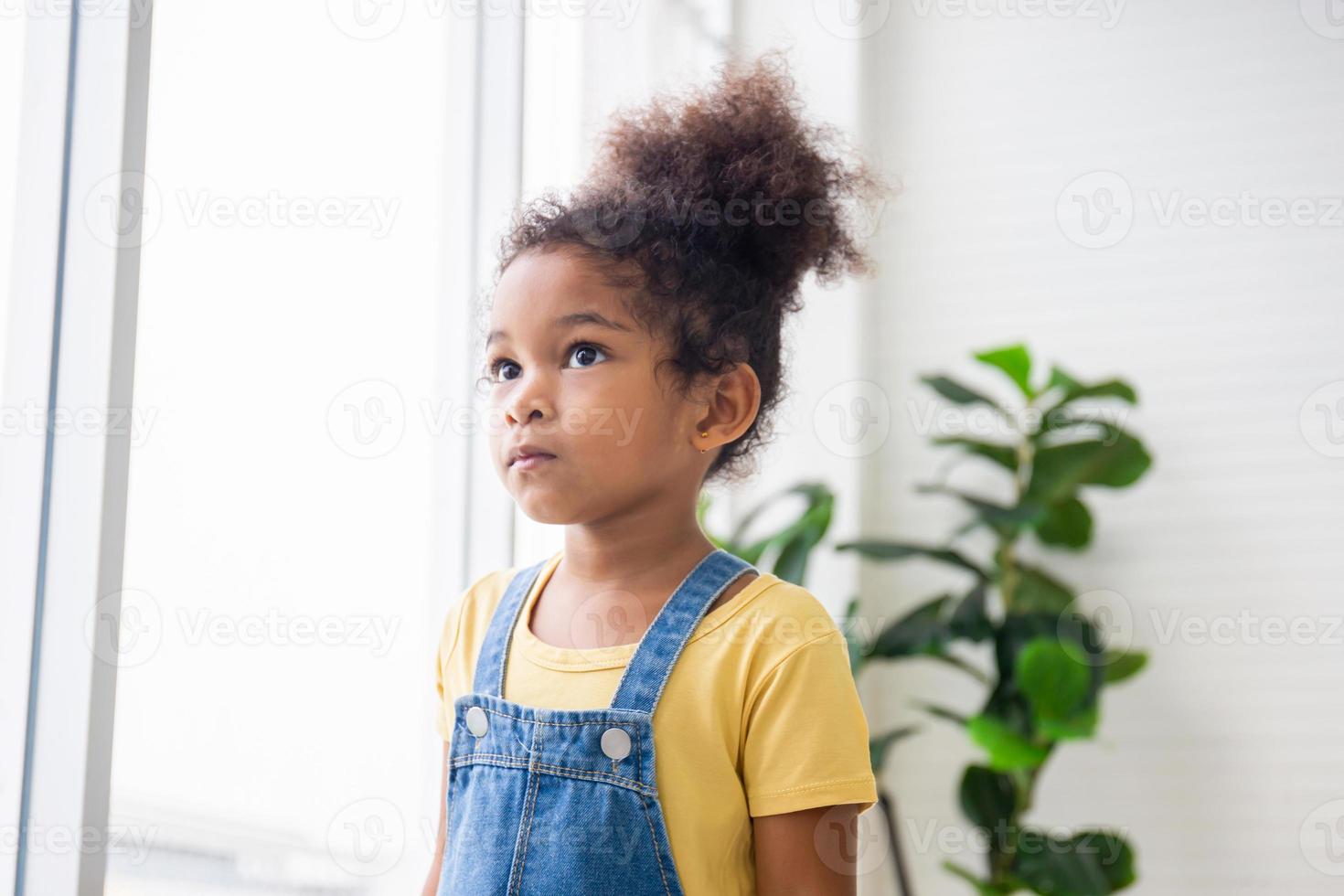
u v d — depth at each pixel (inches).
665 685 28.6
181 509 42.0
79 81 35.2
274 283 46.6
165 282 41.4
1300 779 79.8
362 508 51.1
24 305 34.8
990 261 91.2
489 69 57.9
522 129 57.5
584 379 28.8
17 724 33.8
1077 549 84.4
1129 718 83.7
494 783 29.0
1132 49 89.6
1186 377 85.4
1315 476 81.9
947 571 89.8
